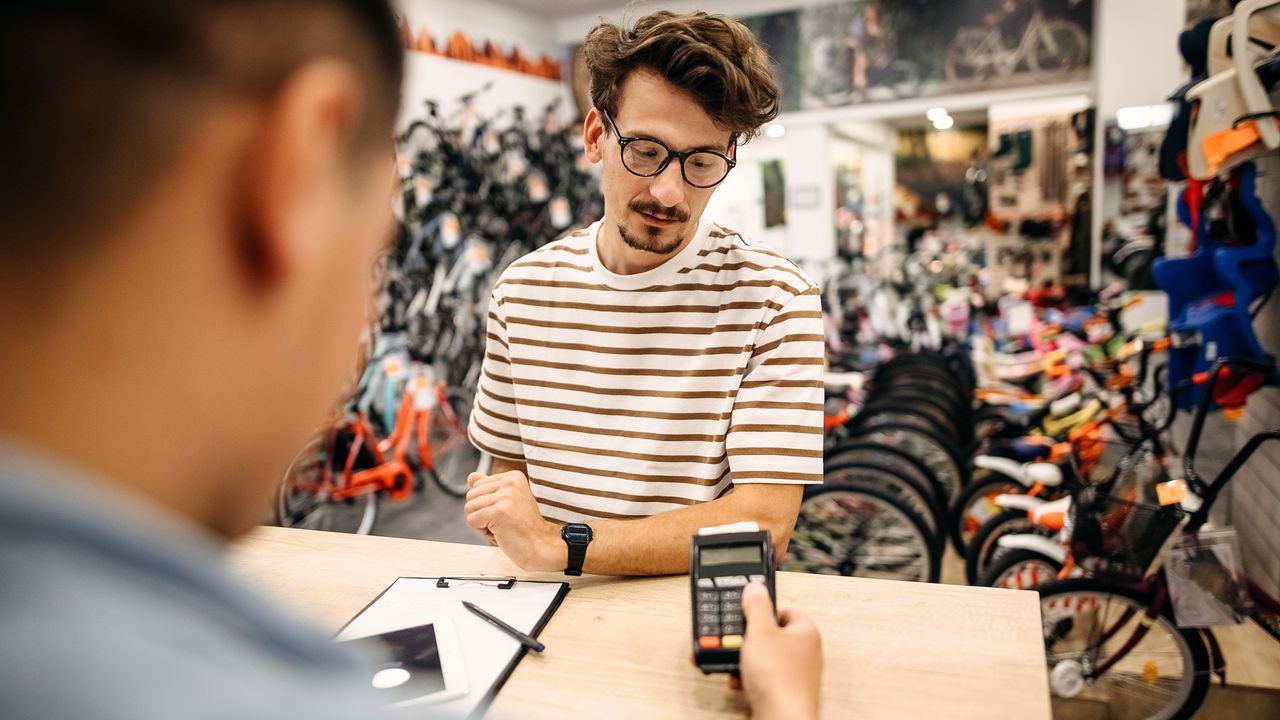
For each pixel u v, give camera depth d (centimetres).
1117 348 329
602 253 126
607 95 109
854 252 723
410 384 380
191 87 21
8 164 20
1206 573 175
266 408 26
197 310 23
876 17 657
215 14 21
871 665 82
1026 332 385
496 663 83
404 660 82
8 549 17
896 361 431
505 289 130
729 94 103
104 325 21
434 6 579
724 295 119
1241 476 289
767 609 69
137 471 23
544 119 721
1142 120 548
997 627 88
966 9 630
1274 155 258
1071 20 601
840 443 296
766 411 114
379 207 29
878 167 768
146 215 21
